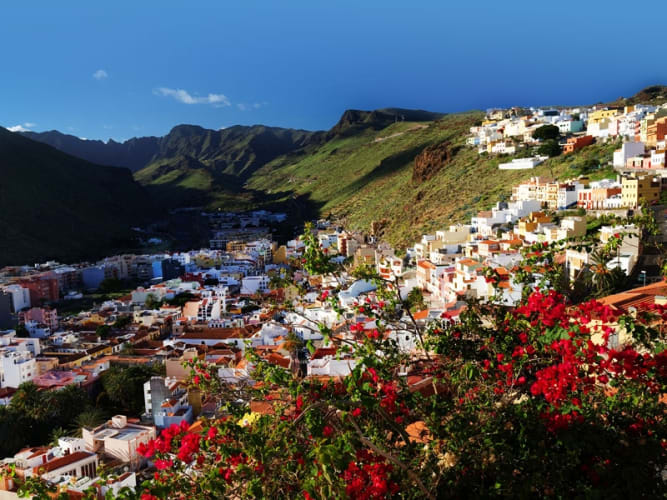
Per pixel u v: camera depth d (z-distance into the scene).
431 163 194.62
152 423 62.53
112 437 55.91
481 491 8.59
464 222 118.69
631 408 9.72
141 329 106.25
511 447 8.93
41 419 64.75
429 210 145.88
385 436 9.77
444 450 9.02
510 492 8.45
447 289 75.06
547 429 9.02
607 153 126.25
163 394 63.69
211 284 149.88
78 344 94.50
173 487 9.11
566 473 8.73
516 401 11.46
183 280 151.25
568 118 169.88
